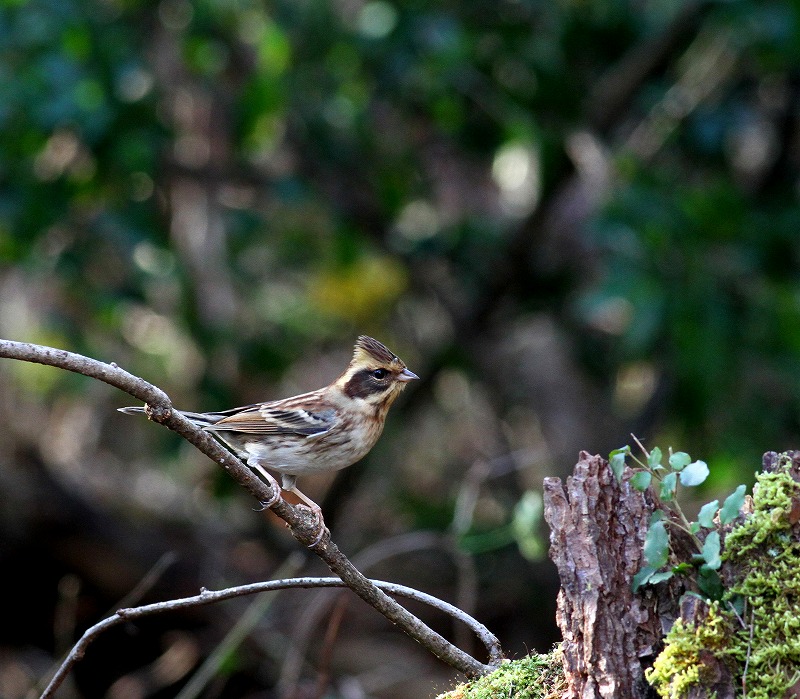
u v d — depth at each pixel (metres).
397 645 15.49
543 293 15.84
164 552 14.62
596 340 16.03
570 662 5.24
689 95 14.39
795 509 5.08
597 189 14.36
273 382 16.84
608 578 5.20
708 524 5.09
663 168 14.13
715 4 12.79
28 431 15.94
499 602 15.83
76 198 12.56
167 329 17.69
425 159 15.96
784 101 14.12
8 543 13.55
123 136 12.17
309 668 14.19
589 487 5.29
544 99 13.81
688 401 13.50
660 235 12.15
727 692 4.94
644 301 11.82
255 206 15.70
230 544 15.67
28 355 4.95
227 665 11.20
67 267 12.95
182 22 13.25
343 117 14.07
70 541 13.93
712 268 12.44
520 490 17.45
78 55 11.84
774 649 4.92
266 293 17.25
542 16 14.07
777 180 14.07
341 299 16.47
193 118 14.73
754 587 5.06
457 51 12.77
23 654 14.65
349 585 5.94
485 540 12.11
